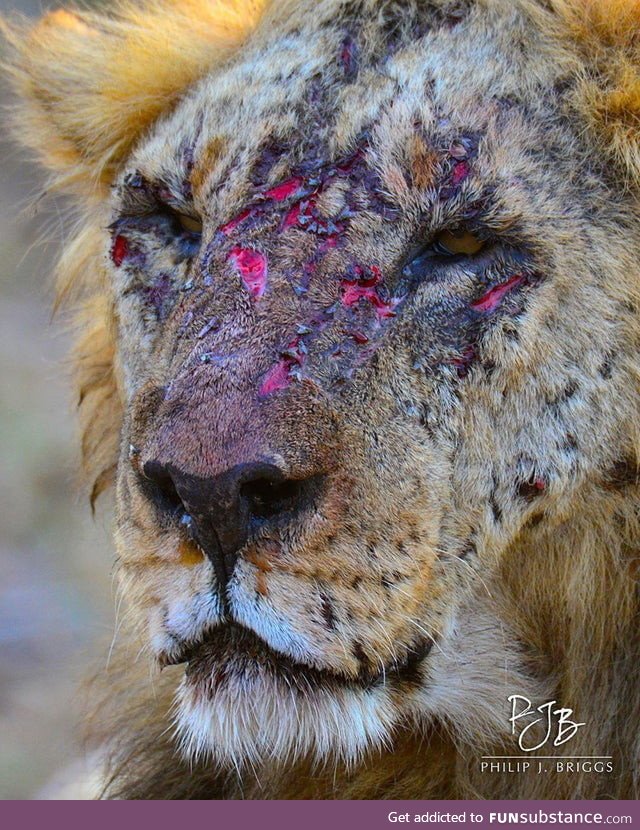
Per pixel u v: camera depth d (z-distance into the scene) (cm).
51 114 659
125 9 676
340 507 458
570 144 507
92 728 651
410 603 480
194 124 538
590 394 505
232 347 468
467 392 492
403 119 494
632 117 511
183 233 552
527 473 504
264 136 507
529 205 493
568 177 504
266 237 491
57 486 1456
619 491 517
